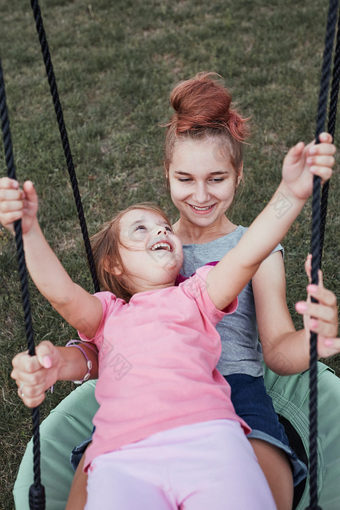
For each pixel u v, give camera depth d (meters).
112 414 1.55
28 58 6.80
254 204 4.12
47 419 2.17
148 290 1.92
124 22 7.50
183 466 1.44
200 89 1.95
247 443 1.52
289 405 2.20
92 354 1.84
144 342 1.64
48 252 1.56
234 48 6.36
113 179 4.63
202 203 1.96
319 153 1.27
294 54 6.13
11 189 1.33
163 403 1.52
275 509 1.42
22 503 1.82
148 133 5.16
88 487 1.49
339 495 1.78
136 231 1.91
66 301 1.63
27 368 1.47
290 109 5.21
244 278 1.59
